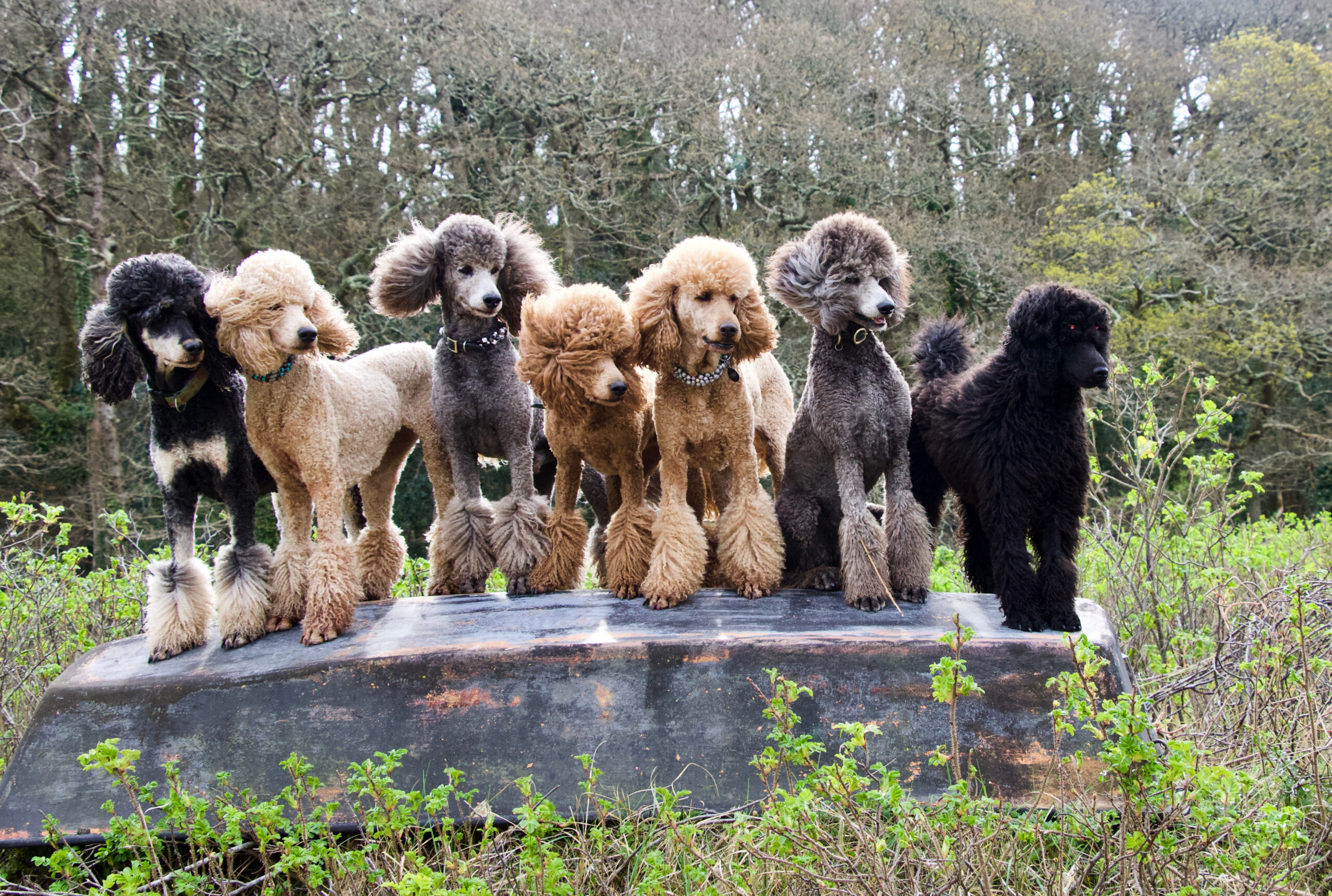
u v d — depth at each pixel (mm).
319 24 13758
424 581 5785
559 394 3504
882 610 3584
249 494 3695
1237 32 19594
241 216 13742
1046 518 3426
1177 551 4953
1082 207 15922
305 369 3607
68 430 14625
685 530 3768
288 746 3242
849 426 3621
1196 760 2439
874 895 2307
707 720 3238
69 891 2623
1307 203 16422
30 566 5168
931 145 15711
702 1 16250
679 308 3523
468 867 2465
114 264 13523
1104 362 3166
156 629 3578
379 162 13906
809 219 14727
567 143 14797
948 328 4086
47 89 13188
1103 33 18016
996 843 2656
